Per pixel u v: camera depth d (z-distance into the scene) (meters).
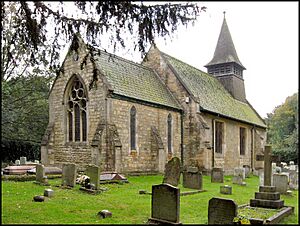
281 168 26.38
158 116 25.92
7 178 18.72
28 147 36.12
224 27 40.78
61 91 24.62
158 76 29.95
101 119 22.05
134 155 23.33
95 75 10.06
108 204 12.61
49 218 10.08
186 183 18.44
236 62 39.66
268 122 53.31
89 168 15.73
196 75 34.38
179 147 28.02
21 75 33.00
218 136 31.58
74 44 9.27
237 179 21.77
